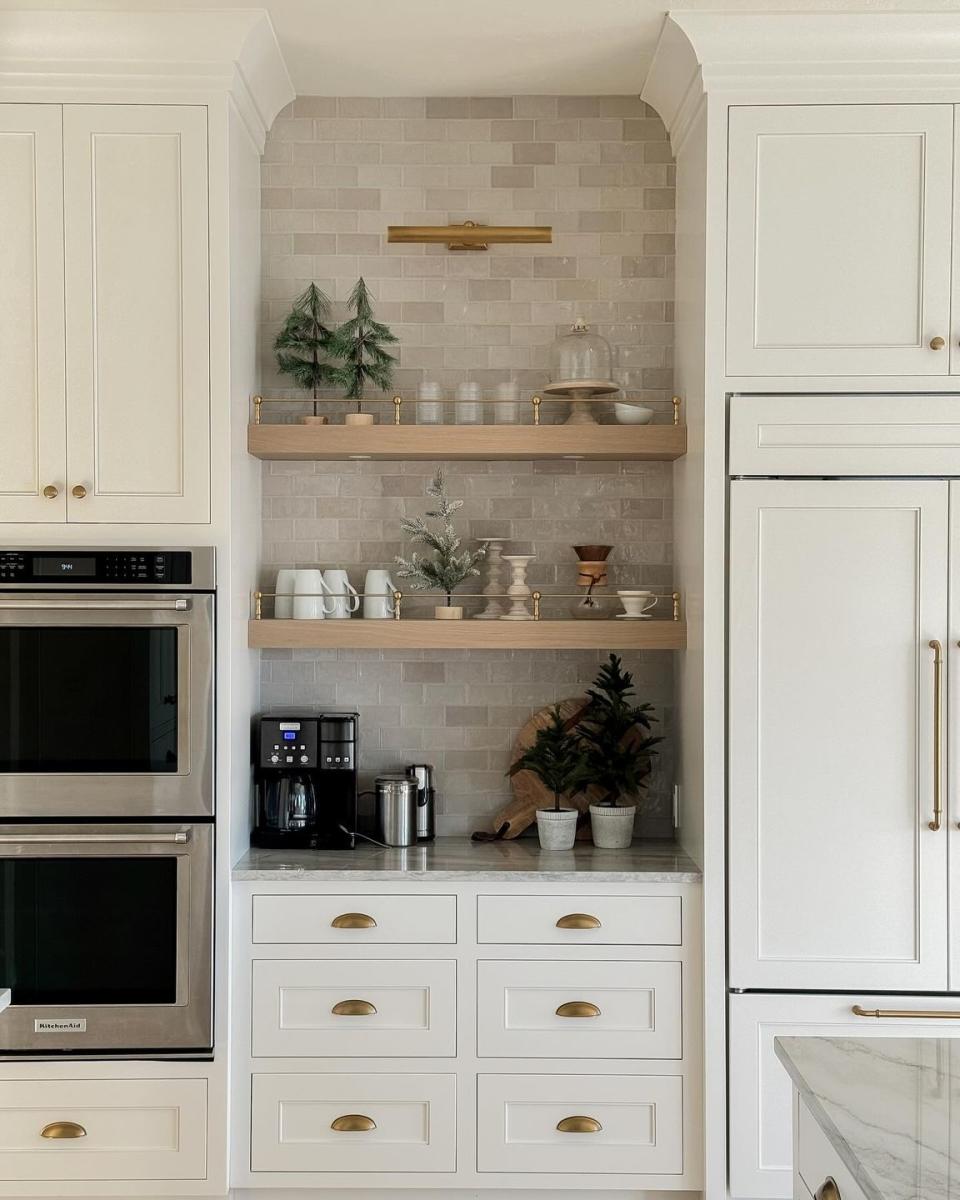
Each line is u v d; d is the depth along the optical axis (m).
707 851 2.78
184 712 2.76
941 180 2.77
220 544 2.79
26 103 2.79
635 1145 2.81
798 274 2.78
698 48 2.75
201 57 2.76
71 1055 2.77
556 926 2.82
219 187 2.79
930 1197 1.20
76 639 2.75
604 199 3.31
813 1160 1.55
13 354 2.80
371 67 3.10
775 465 2.78
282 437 3.01
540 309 3.31
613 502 3.32
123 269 2.79
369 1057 2.82
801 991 2.77
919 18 2.71
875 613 2.77
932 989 2.75
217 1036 2.78
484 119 3.31
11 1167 2.76
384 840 3.12
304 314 3.18
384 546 3.32
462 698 3.31
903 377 2.77
